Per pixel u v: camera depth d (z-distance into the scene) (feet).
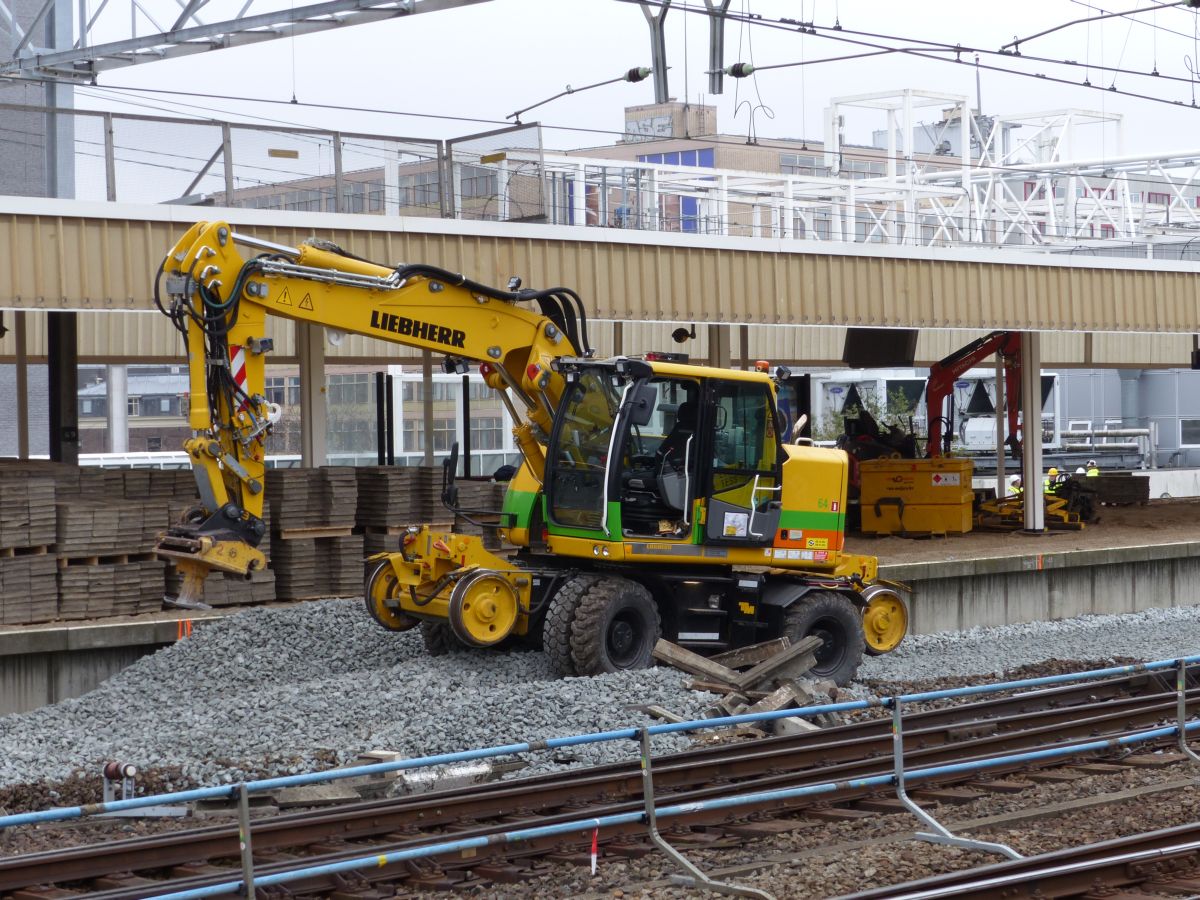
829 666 50.08
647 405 46.26
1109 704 43.21
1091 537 83.46
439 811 29.91
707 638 49.24
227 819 31.17
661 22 54.90
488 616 45.88
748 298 66.59
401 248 57.72
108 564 53.36
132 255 52.08
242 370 41.65
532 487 48.44
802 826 30.40
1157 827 30.01
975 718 42.98
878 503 85.10
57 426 68.08
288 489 57.57
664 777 33.40
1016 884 24.63
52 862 25.45
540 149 64.39
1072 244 125.80
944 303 73.46
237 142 57.67
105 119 55.01
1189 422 187.93
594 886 26.11
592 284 62.13
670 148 222.89
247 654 48.65
